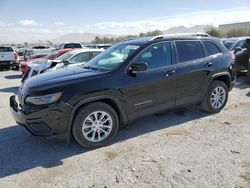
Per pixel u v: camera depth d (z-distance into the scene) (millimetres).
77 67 5059
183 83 5000
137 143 4309
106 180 3250
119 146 4215
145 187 3068
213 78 5449
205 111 5785
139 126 5070
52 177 3361
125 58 4469
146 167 3520
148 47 4602
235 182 3094
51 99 3785
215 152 3879
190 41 5238
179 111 5918
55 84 3938
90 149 4141
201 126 4988
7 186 3188
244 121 5191
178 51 4977
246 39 10453
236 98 7086
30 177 3377
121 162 3686
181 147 4090
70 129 3980
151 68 4598
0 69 18562
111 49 5250
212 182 3109
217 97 5680
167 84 4762
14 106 4340
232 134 4547
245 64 10180
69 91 3867
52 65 8641
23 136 4750
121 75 4273
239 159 3645
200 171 3363
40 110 3789
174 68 4836
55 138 3922
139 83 4418
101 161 3740
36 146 4305
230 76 5809
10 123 5520
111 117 4230
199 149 3996
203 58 5320
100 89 4051
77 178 3316
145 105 4578
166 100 4836
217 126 4961
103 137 4211
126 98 4328
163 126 5043
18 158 3900
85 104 4027
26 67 10008
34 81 4242
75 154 3980
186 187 3027
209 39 5582
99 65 4762
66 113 3850
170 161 3654
